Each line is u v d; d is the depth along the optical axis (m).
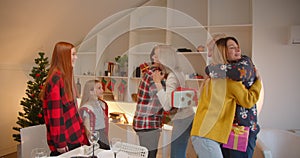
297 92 2.38
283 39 2.41
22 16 2.59
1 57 2.89
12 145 3.11
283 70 2.42
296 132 2.28
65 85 1.47
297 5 2.38
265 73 2.45
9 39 2.82
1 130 2.94
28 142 1.73
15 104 3.10
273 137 1.97
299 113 2.38
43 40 2.85
